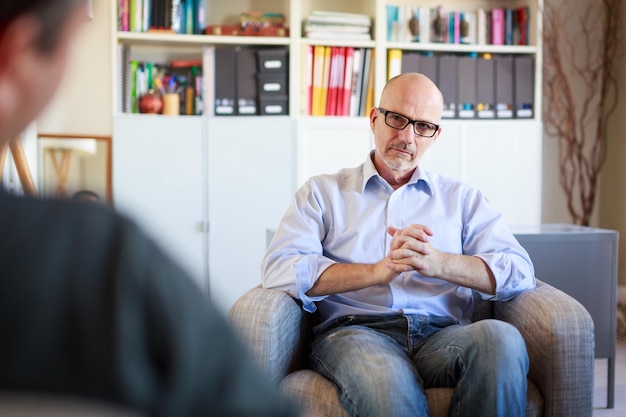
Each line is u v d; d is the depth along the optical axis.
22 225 0.45
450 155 4.14
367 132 4.05
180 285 0.47
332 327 2.04
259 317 1.78
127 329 0.44
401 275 2.05
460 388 1.72
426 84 2.12
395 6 4.14
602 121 4.63
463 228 2.16
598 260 2.84
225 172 3.97
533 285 2.04
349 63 4.05
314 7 4.27
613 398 2.97
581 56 4.61
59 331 0.44
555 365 1.82
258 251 4.00
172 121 3.92
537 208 4.22
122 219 0.48
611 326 2.89
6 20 0.45
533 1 4.21
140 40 4.00
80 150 3.88
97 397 0.44
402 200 2.14
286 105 4.02
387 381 1.64
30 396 0.43
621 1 4.54
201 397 0.46
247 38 3.99
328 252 2.12
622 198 4.51
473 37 4.25
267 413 0.47
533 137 4.20
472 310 2.15
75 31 0.47
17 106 0.46
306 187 2.16
